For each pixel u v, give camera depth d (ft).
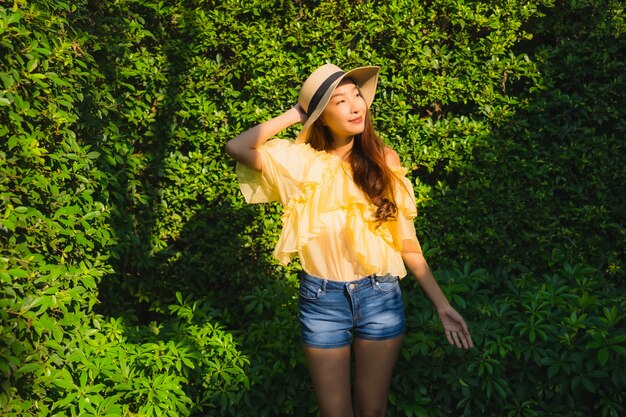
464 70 11.39
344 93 7.17
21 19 7.68
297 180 7.27
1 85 7.44
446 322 7.48
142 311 12.48
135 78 11.74
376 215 7.14
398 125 11.36
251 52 11.51
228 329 11.98
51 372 7.78
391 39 11.44
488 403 8.84
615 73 10.86
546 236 11.18
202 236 12.02
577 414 8.62
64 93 8.56
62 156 8.34
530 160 11.21
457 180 11.85
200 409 9.04
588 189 11.16
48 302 7.60
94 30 11.02
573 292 9.66
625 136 11.07
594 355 8.41
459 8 11.10
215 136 11.71
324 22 11.35
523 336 9.04
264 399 9.18
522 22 11.39
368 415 7.51
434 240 11.37
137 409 8.59
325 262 7.14
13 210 7.36
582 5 10.85
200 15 11.62
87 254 8.96
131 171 11.44
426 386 8.97
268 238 11.71
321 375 7.25
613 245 11.16
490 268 11.51
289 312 10.01
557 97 11.03
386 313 7.21
